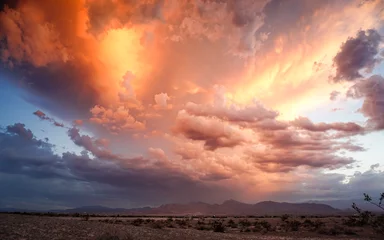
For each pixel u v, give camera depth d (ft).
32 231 65.57
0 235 56.80
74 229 76.33
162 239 79.77
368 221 49.80
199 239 89.40
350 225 172.55
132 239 69.56
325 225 185.16
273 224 217.36
